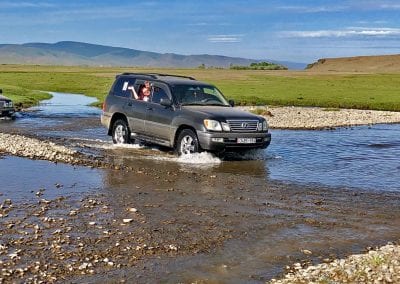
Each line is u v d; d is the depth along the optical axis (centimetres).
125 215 978
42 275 691
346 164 1616
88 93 6012
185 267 734
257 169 1487
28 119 2827
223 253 794
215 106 1695
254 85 7350
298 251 810
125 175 1341
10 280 672
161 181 1283
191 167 1475
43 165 1445
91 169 1412
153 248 805
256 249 815
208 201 1101
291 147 1961
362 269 702
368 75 12394
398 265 715
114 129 1877
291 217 995
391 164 1631
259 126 1614
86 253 775
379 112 3809
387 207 1089
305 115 3388
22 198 1086
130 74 1888
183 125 1619
